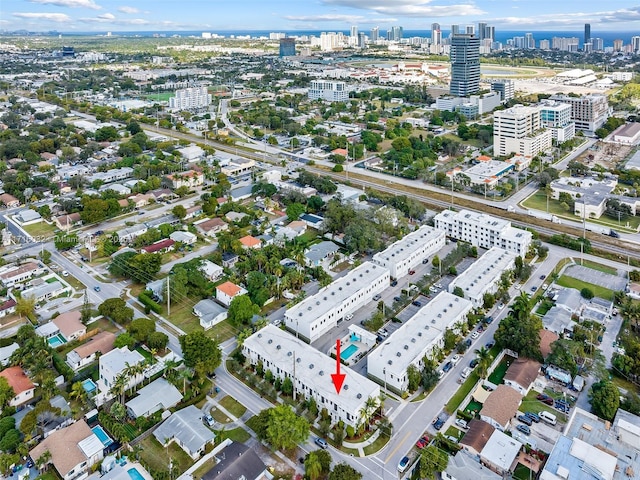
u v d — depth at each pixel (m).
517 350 161.50
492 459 122.06
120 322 183.88
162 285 198.50
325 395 139.00
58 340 173.88
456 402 146.12
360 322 186.12
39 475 122.06
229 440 131.88
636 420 133.00
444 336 166.62
